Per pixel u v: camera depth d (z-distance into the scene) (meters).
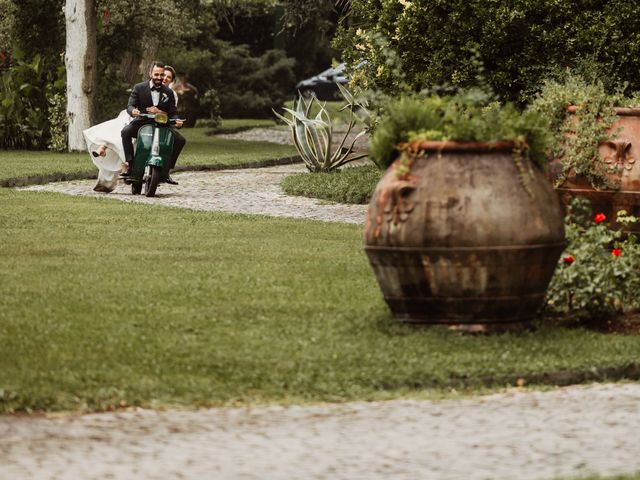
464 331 10.23
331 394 8.79
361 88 24.48
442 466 7.24
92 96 38.84
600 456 7.49
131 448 7.53
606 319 11.22
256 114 63.81
